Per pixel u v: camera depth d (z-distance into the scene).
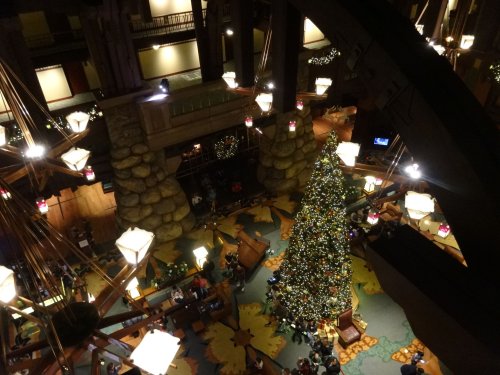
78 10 12.73
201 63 17.20
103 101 14.47
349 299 13.07
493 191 1.37
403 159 20.88
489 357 1.34
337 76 20.27
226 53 21.97
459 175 1.50
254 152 23.70
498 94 17.25
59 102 18.36
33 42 17.09
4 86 4.57
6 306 5.36
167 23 19.73
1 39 11.91
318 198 10.80
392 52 1.72
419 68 1.66
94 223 19.62
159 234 17.84
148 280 16.42
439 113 1.53
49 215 20.25
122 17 13.47
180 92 15.68
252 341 13.86
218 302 14.51
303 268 11.98
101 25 13.50
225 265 16.70
